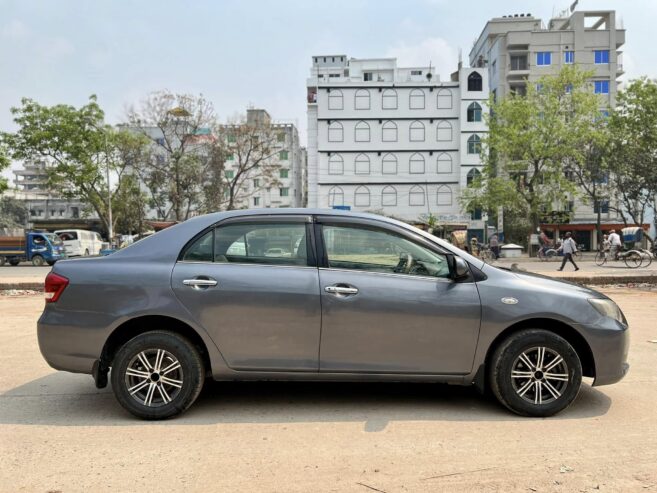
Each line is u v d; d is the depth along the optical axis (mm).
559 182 35062
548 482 2980
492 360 4070
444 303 4012
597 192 40531
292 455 3359
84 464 3236
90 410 4281
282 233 4211
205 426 3893
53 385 5016
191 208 43812
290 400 4500
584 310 4086
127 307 4016
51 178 34594
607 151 36531
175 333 4055
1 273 22422
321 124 54156
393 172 54094
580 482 2980
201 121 37344
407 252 4191
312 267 4113
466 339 4027
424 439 3615
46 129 34031
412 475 3074
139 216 43781
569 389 4027
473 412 4184
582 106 34500
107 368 4180
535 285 4148
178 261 4145
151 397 4016
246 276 4059
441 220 53188
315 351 4027
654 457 3309
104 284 4055
